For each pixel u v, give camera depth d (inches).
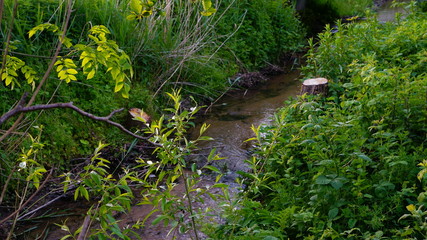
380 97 159.5
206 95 290.4
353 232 124.2
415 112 161.0
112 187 92.3
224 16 353.4
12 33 212.1
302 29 456.8
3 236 147.2
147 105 248.2
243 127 242.1
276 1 412.8
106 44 91.9
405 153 137.4
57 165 189.6
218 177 112.8
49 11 236.4
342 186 125.5
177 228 146.9
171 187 109.3
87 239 140.8
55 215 160.6
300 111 186.9
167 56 283.1
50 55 217.3
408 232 105.3
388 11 600.7
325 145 138.6
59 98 212.4
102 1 265.0
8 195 167.0
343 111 167.3
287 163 153.9
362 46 241.3
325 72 238.8
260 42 374.0
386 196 128.9
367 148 160.1
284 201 141.8
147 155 211.6
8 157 170.2
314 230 115.2
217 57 327.6
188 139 229.1
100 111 223.0
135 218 156.1
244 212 123.0
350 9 601.9
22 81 204.5
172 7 305.7
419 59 220.2
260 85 327.6
